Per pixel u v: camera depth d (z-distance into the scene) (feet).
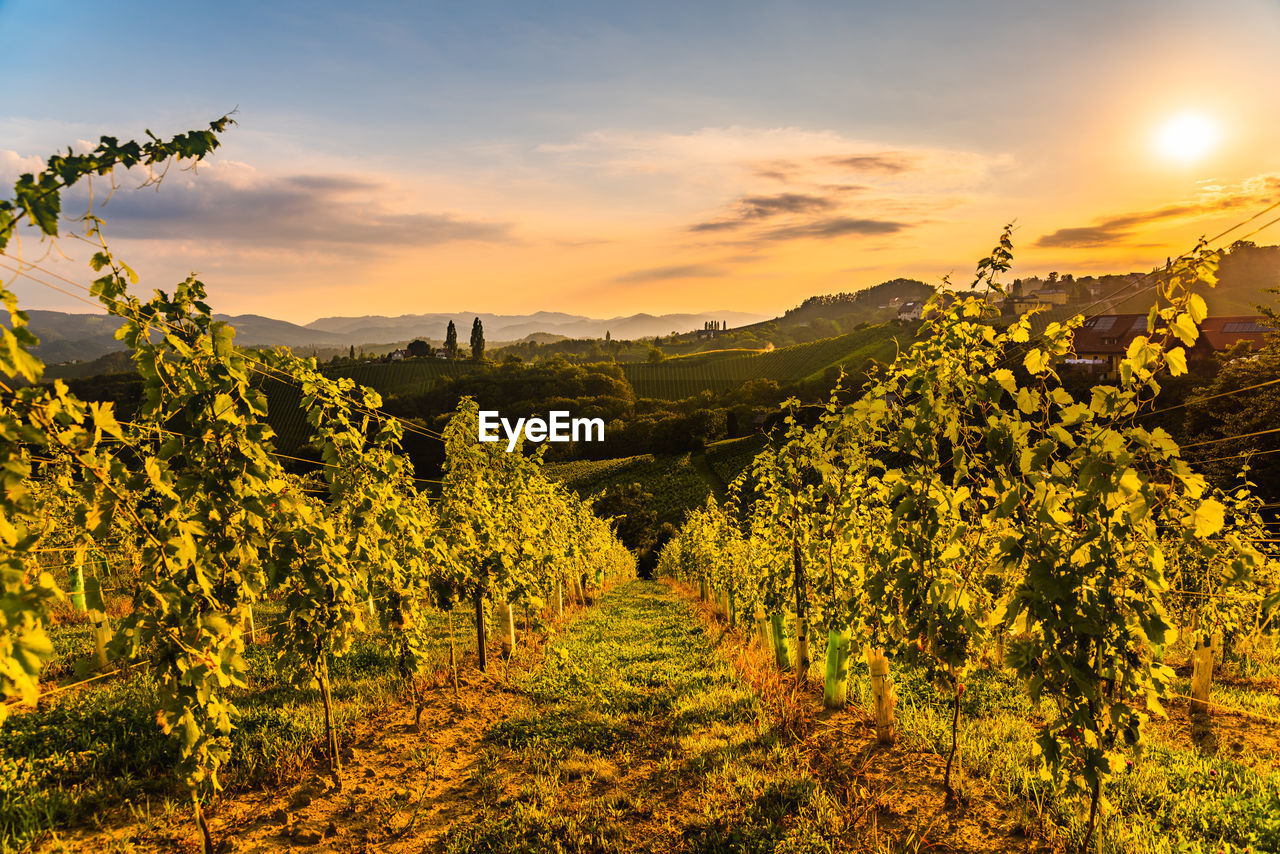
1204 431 97.60
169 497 15.46
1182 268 15.07
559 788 21.77
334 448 26.32
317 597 21.40
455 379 422.41
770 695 31.81
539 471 55.52
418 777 22.62
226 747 16.52
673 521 199.21
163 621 15.23
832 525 31.04
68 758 20.06
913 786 21.36
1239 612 28.96
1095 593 16.08
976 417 20.31
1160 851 16.43
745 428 276.00
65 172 11.00
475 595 38.19
